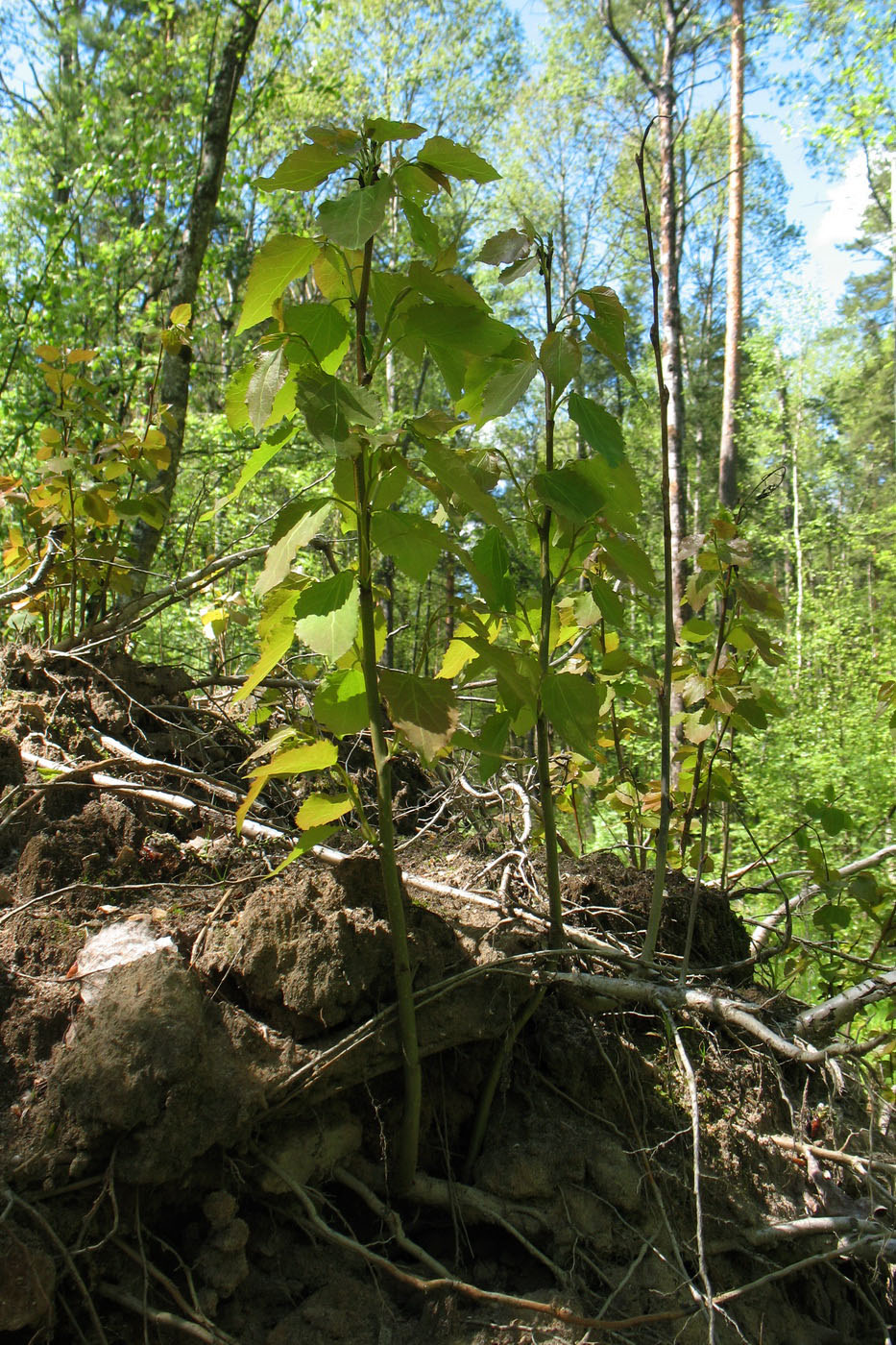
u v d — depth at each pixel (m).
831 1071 2.45
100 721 3.05
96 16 11.80
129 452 3.71
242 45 7.60
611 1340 1.93
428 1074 2.15
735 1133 2.34
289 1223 1.95
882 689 4.06
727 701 3.04
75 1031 1.77
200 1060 1.77
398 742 1.81
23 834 2.50
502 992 2.19
